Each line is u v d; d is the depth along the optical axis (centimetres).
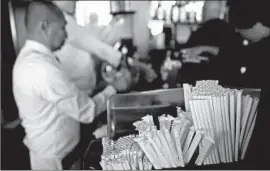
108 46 240
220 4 241
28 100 181
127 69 249
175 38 264
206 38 229
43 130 187
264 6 208
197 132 87
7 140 199
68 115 186
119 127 107
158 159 89
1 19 206
